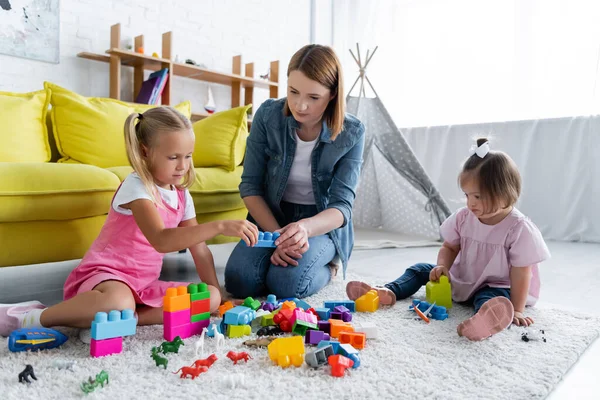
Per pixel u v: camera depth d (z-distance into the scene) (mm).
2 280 1788
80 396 762
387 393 800
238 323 1082
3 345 986
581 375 927
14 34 2715
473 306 1398
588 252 2582
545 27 3215
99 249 1165
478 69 3557
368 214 3387
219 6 3646
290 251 1299
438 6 3742
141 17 3225
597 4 3021
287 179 1554
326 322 1088
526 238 1283
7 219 1360
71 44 2936
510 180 1290
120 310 1022
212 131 2133
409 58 3916
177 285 1233
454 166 3621
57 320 1014
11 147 1805
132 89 3244
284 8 4121
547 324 1223
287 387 812
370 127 3107
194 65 3277
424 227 3004
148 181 1172
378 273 1901
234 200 2043
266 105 1577
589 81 3078
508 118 3428
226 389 799
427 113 3842
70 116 2010
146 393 774
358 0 4160
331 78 1318
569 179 3100
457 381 858
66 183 1446
